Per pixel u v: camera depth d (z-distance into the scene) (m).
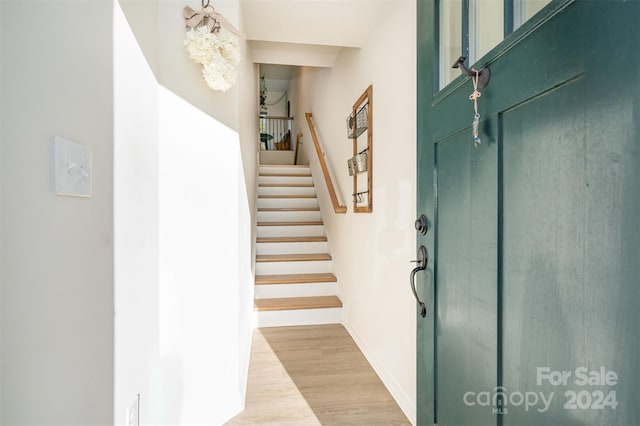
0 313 0.55
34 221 0.62
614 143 0.55
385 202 2.07
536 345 0.73
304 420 1.72
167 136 1.52
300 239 3.72
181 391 1.57
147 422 1.28
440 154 1.16
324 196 3.97
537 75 0.71
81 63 0.78
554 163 0.68
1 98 0.55
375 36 2.25
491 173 0.87
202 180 1.62
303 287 3.27
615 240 0.55
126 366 1.04
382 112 2.13
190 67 1.57
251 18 2.15
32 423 0.61
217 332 1.68
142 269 1.21
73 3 0.75
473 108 0.95
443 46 1.19
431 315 1.20
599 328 0.58
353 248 2.79
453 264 1.07
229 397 1.73
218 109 1.67
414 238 1.68
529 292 0.75
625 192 0.53
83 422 0.77
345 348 2.57
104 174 0.89
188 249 1.59
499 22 0.94
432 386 1.18
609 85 0.56
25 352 0.60
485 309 0.90
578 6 0.62
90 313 0.81
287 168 5.09
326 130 3.99
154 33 1.41
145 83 1.27
